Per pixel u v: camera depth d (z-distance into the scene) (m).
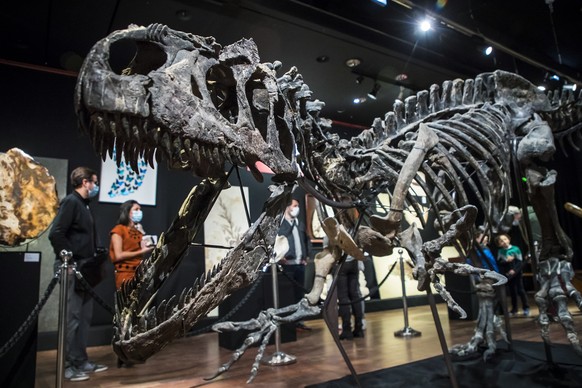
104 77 1.50
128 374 4.13
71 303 4.08
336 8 4.53
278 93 2.29
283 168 2.16
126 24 4.60
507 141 3.76
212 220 6.52
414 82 6.23
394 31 5.02
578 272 6.01
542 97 4.09
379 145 3.31
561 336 4.98
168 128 1.63
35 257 3.69
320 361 4.39
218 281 1.89
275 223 2.21
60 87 5.70
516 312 6.82
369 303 7.82
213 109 1.83
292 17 4.51
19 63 5.43
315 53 5.32
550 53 6.02
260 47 5.16
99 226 5.80
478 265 3.99
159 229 6.19
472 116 3.71
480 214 8.02
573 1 4.81
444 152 3.29
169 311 1.75
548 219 3.67
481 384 3.34
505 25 5.27
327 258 2.97
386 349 4.80
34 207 4.02
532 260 3.73
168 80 1.67
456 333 5.52
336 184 2.95
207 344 5.54
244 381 3.79
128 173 6.04
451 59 5.75
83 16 4.44
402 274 5.75
